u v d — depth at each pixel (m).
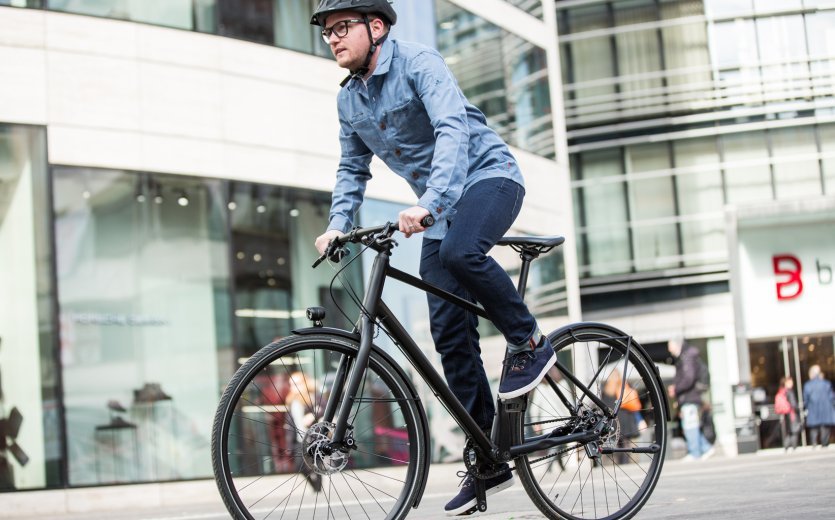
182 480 12.82
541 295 19.02
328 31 3.64
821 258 27.14
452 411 3.63
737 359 27.27
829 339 26.94
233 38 14.05
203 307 13.31
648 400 4.09
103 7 13.00
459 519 4.82
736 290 27.17
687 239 28.20
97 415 12.27
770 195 28.08
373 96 3.72
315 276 14.38
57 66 12.55
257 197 14.01
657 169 28.50
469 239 3.55
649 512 4.74
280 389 3.95
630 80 28.75
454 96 3.59
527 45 20.06
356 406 3.40
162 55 13.37
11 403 11.76
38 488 11.77
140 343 12.75
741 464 14.05
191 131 13.48
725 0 28.69
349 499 3.49
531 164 19.53
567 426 3.91
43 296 12.12
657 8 28.86
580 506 3.90
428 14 16.84
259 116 14.16
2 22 12.28
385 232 3.44
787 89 28.28
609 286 28.34
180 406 12.95
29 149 12.27
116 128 12.88
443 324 3.81
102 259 12.60
